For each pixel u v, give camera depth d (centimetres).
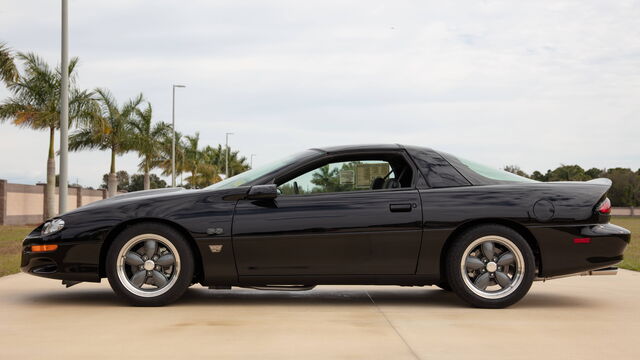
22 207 3203
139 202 523
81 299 561
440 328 433
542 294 607
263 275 516
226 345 377
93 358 343
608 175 7100
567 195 526
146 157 4034
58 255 518
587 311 507
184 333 412
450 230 515
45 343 381
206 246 511
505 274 519
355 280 520
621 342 389
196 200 523
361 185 534
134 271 521
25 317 470
